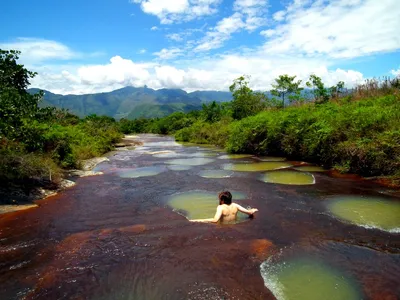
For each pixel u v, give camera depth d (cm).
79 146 1727
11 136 921
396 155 901
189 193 866
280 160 1473
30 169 892
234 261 452
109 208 742
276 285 386
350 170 1075
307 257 461
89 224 630
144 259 466
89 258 473
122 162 1553
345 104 1627
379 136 974
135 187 959
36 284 401
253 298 359
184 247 505
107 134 2594
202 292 373
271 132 1603
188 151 2081
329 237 534
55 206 763
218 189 901
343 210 674
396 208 680
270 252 480
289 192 838
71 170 1267
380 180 937
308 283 389
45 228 610
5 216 685
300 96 2464
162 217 666
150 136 4662
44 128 1212
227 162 1454
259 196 807
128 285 393
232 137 1928
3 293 381
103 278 412
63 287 392
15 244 532
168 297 364
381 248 487
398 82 1661
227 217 624
